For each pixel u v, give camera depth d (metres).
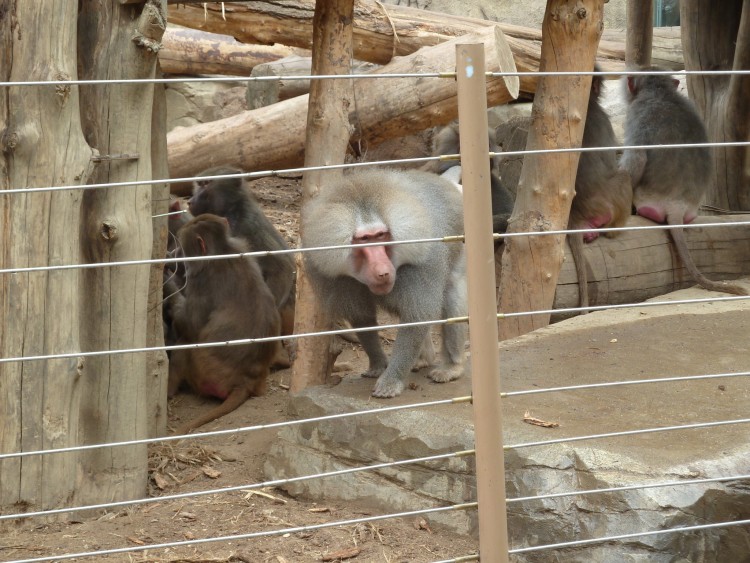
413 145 10.37
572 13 5.76
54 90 3.70
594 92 7.54
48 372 3.86
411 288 4.18
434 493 4.01
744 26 8.34
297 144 8.86
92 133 4.07
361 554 3.66
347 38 5.37
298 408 4.56
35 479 3.92
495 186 8.05
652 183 7.67
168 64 10.73
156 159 5.25
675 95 7.98
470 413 4.13
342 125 5.41
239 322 5.96
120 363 4.22
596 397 4.46
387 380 4.39
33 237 3.76
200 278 6.07
